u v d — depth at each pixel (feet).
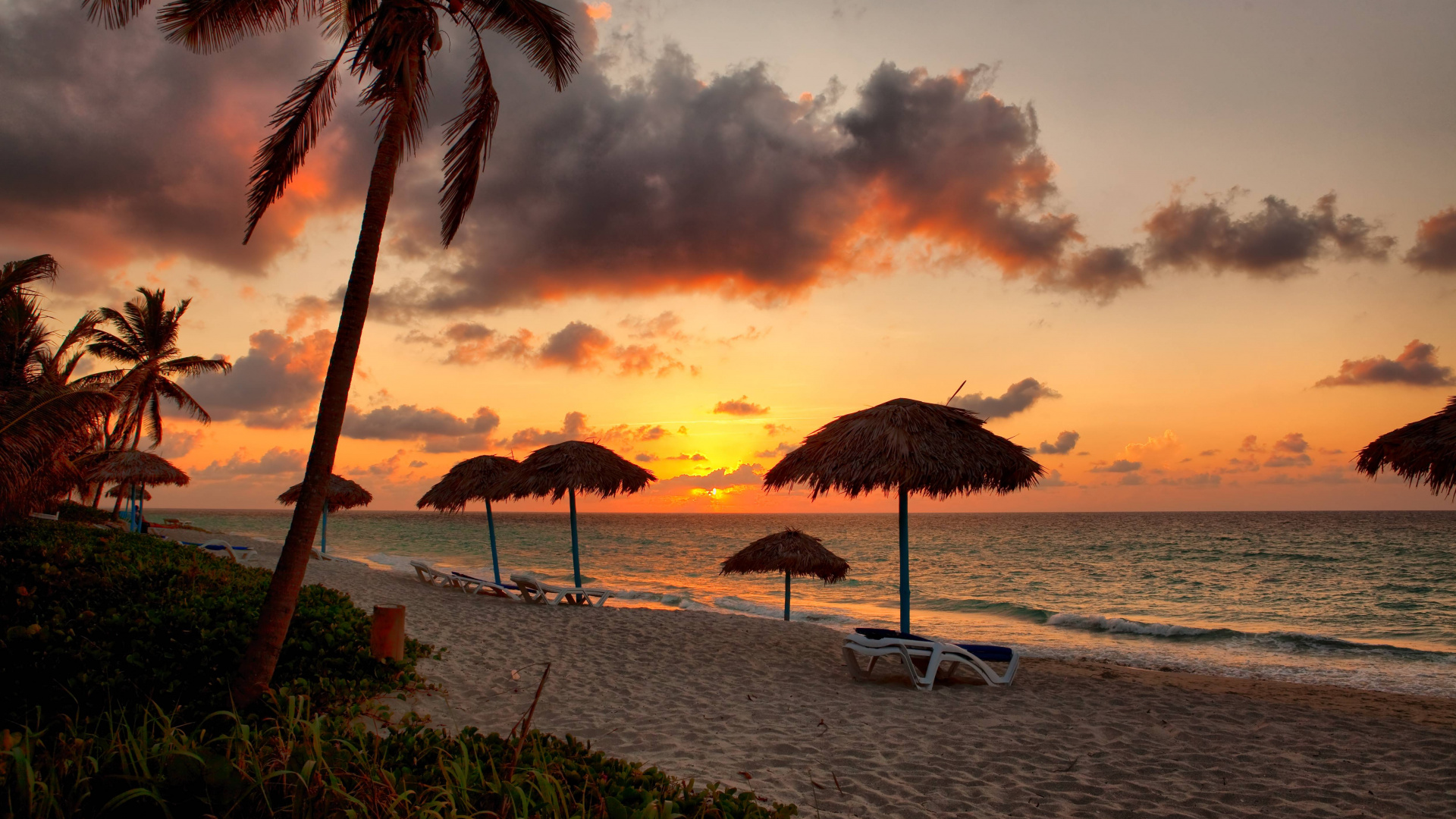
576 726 18.72
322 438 15.15
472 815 7.11
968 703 22.22
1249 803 14.69
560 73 23.20
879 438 25.91
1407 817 14.08
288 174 20.52
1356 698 25.81
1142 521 392.68
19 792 6.66
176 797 6.94
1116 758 17.30
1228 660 43.19
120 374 85.40
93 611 16.74
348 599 26.48
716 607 62.34
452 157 21.31
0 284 40.73
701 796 8.86
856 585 95.91
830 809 13.73
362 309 15.70
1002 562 135.64
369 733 10.14
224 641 16.16
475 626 32.89
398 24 16.74
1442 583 94.07
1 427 20.02
